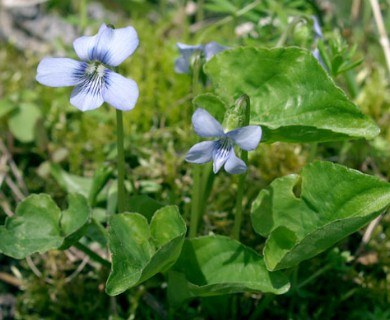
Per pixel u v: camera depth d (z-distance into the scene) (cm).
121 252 17
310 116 19
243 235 23
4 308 22
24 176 25
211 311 20
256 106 19
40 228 19
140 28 30
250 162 24
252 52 19
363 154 24
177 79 27
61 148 25
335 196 18
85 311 22
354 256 22
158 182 24
